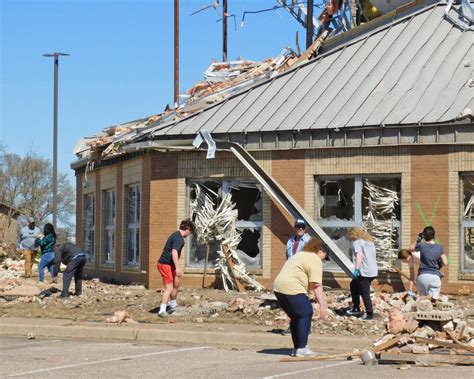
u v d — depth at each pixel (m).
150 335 15.52
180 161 23.88
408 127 21.45
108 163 28.67
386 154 21.75
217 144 23.17
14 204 85.88
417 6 25.95
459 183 21.17
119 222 27.59
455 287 21.12
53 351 13.66
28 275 31.70
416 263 20.23
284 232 22.69
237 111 24.08
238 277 23.02
